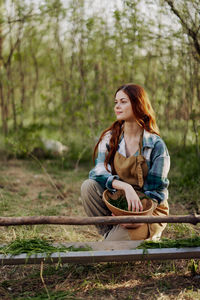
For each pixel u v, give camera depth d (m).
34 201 3.68
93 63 4.64
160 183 2.31
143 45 4.23
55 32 4.77
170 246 2.14
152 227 2.31
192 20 3.60
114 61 4.48
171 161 4.44
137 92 2.32
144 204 2.30
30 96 5.64
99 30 4.42
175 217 2.02
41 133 5.80
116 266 2.31
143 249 2.08
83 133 5.10
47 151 5.26
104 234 2.47
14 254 2.05
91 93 4.80
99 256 2.04
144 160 2.30
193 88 4.23
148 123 2.36
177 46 4.12
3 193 3.82
